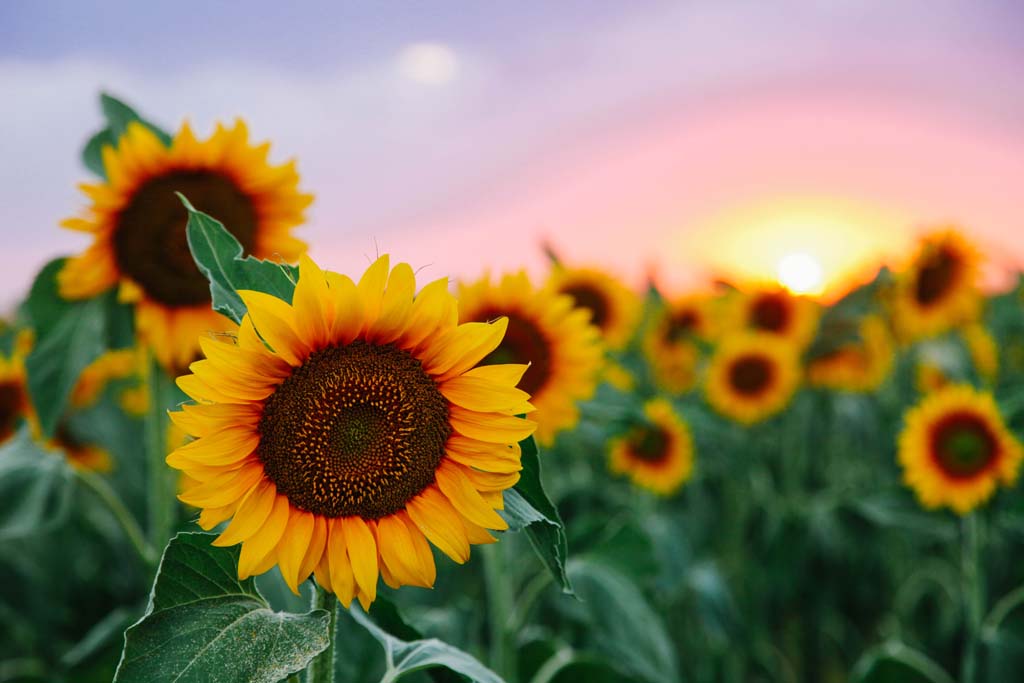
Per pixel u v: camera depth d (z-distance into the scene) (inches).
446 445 43.1
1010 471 89.1
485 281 81.5
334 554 41.4
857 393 133.4
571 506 101.7
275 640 38.2
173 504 74.5
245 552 39.8
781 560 115.6
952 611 109.1
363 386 41.9
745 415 122.9
